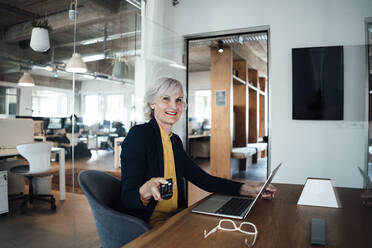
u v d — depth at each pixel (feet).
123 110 10.39
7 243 6.79
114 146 9.95
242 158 21.34
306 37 10.63
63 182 8.07
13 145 6.77
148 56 11.53
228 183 5.43
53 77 7.68
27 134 7.07
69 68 8.19
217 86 20.24
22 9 6.89
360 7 10.00
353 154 10.09
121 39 10.34
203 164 25.86
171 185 3.81
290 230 3.47
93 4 9.14
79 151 8.59
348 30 10.13
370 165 9.95
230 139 19.75
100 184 4.96
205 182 5.63
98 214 4.33
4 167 6.63
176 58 12.79
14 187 6.89
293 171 10.77
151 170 4.95
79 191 8.55
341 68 10.17
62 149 8.03
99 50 9.35
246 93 23.88
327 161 10.37
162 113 5.26
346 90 10.15
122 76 10.27
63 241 8.00
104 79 9.52
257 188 5.12
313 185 4.67
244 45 22.33
